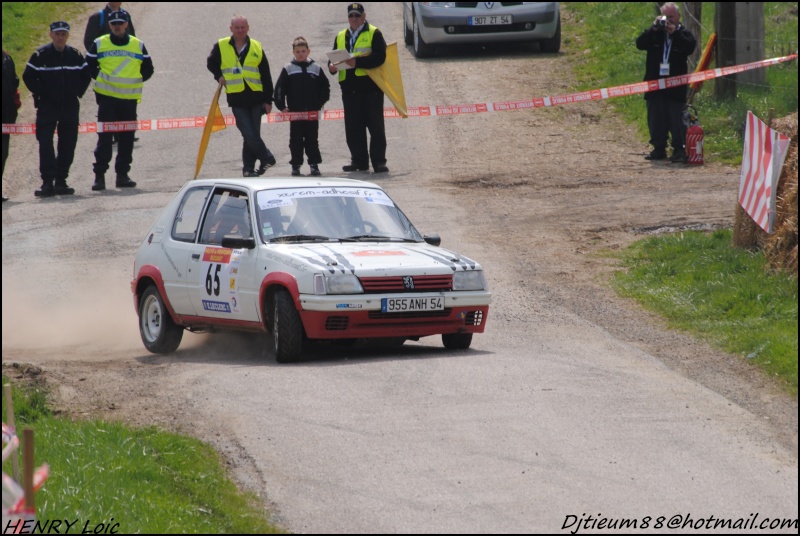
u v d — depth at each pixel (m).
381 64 70.88
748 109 79.88
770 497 23.97
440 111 73.19
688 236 52.22
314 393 31.47
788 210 43.78
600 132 81.94
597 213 60.84
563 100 73.62
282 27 115.94
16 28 109.25
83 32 111.44
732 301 41.38
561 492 24.06
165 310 41.69
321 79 70.00
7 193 71.75
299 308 35.16
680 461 26.08
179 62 104.81
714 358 35.88
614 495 23.92
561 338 38.97
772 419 29.64
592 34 104.81
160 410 30.66
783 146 43.88
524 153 77.19
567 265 50.81
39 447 26.72
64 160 69.75
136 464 25.42
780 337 36.06
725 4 81.62
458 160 75.75
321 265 35.22
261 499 24.03
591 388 32.03
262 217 38.47
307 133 70.25
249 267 37.50
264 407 30.27
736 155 73.62
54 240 59.66
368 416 29.28
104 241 59.22
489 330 40.59
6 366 34.19
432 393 31.34
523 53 102.12
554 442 27.25
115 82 70.19
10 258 56.56
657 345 37.84
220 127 69.94
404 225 40.25
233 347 42.19
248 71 68.56
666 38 72.31
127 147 71.06
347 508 23.31
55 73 68.31
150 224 62.00
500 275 49.44
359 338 38.22
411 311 35.50
